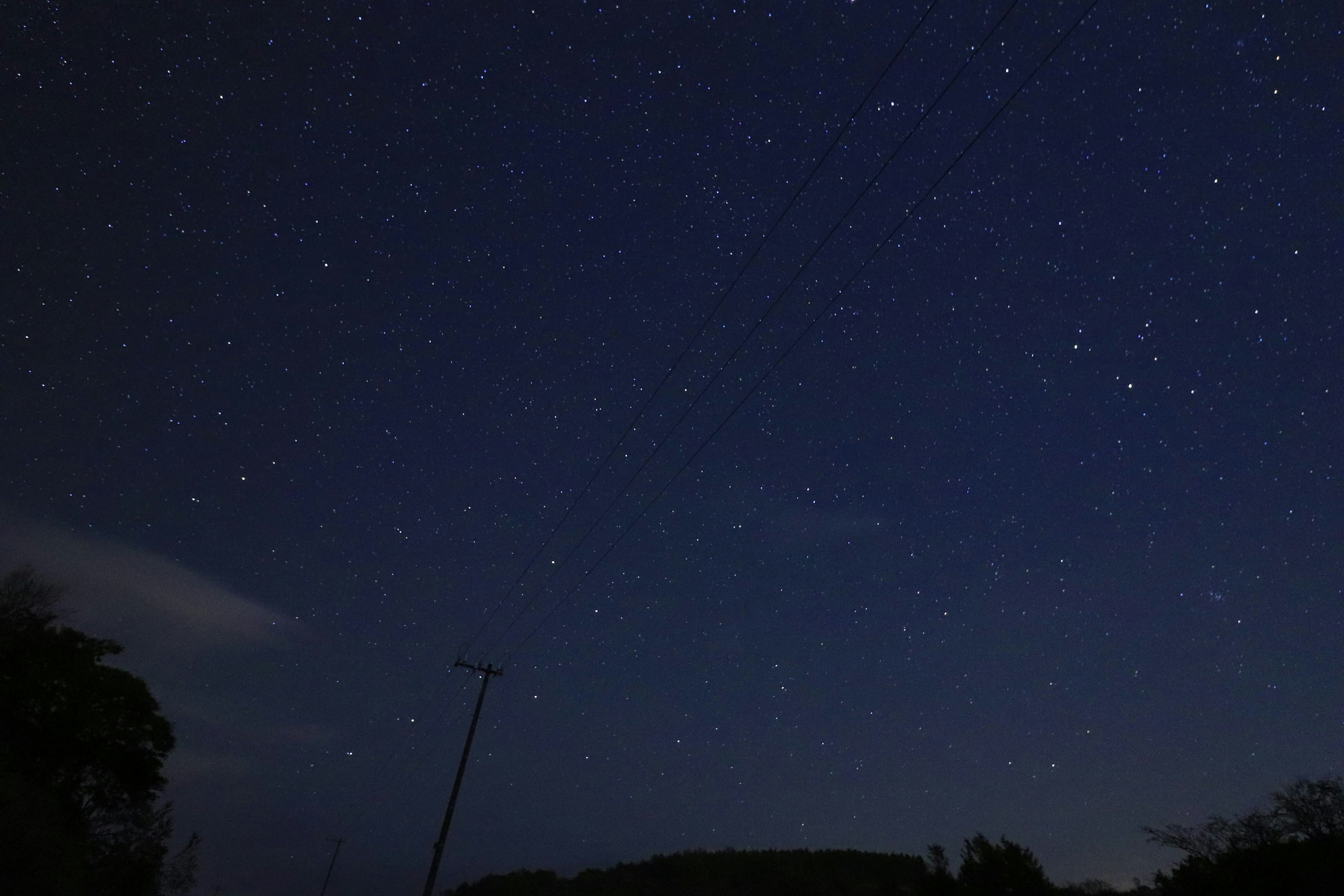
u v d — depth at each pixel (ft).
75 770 83.66
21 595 88.17
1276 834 58.03
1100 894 83.56
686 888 160.86
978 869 76.38
